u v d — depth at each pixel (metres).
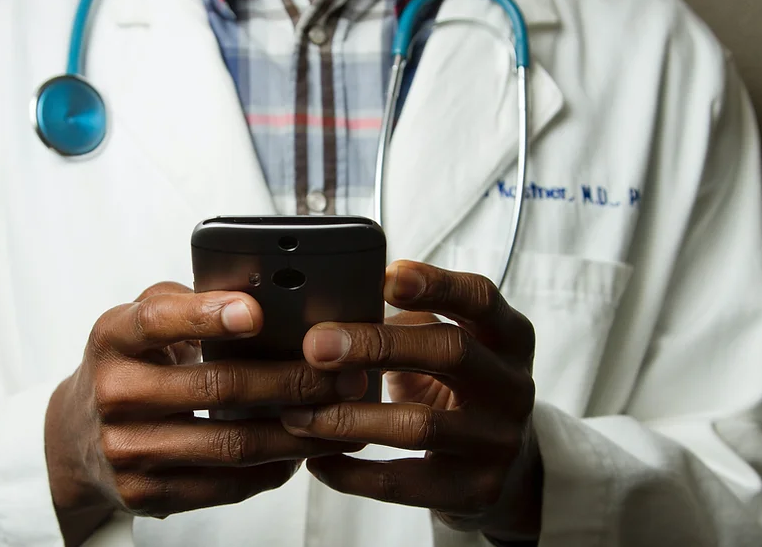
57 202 0.72
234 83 0.74
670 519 0.64
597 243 0.78
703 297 0.85
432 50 0.77
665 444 0.68
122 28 0.75
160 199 0.71
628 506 0.62
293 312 0.40
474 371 0.43
